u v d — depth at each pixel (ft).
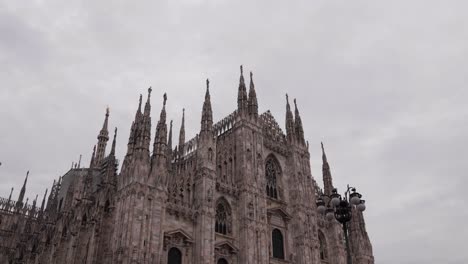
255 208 199.82
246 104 229.66
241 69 241.96
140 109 183.93
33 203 284.61
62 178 320.70
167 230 162.91
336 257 236.84
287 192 231.71
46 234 225.35
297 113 265.95
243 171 205.46
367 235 272.92
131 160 167.73
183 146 233.35
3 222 277.23
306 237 217.97
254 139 221.46
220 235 184.65
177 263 163.32
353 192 113.60
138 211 153.07
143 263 145.69
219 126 237.04
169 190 174.50
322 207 117.19
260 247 191.93
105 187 184.34
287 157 244.42
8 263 246.47
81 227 186.29
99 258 167.94
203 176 184.14
